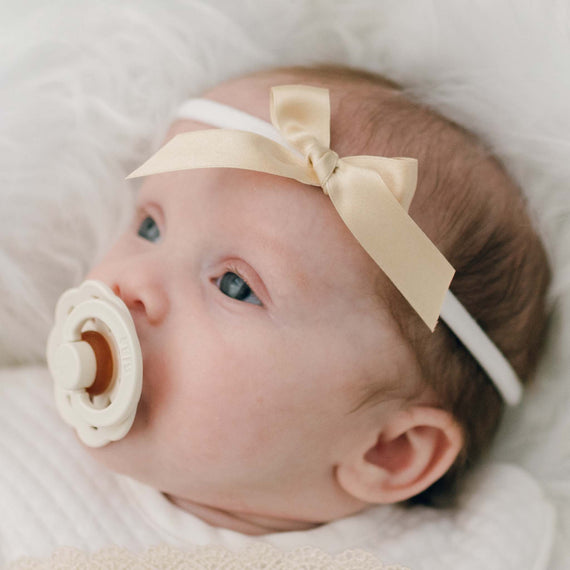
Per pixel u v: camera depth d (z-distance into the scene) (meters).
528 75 1.33
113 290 1.06
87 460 1.20
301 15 1.46
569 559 1.25
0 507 1.12
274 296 1.04
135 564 1.03
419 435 1.17
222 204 1.06
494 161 1.27
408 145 1.14
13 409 1.25
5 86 1.38
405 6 1.42
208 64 1.44
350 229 1.00
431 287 1.01
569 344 1.34
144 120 1.40
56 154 1.40
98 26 1.41
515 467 1.36
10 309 1.39
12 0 1.40
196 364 1.02
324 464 1.12
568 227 1.31
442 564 1.16
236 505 1.15
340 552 1.15
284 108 1.08
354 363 1.07
